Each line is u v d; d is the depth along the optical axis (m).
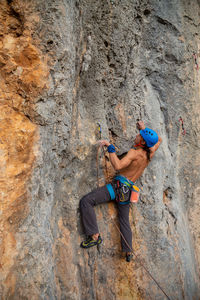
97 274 3.28
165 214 3.89
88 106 3.28
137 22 3.64
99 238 3.21
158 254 3.69
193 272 4.29
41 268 2.30
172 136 4.33
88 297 3.11
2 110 2.22
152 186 3.75
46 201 2.61
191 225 4.76
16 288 2.10
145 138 3.05
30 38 2.25
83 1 2.78
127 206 3.29
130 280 3.46
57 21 2.30
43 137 2.45
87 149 3.18
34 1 2.19
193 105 4.53
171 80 4.20
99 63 3.21
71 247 3.03
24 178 2.28
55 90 2.46
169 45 4.02
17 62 2.24
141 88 3.86
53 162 2.68
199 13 4.48
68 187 3.09
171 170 4.16
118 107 3.63
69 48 2.50
